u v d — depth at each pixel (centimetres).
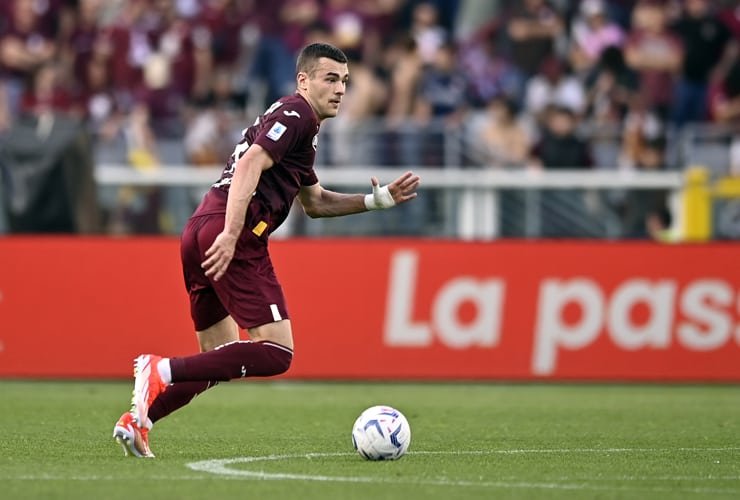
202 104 6406
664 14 6688
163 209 5575
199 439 2606
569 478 1970
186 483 1842
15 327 4469
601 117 6444
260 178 2220
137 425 2128
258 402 3681
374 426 2186
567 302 4528
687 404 3697
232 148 6028
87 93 6400
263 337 2191
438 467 2094
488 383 4541
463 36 6738
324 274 4525
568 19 6681
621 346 4525
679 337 4528
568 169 6028
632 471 2086
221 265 2130
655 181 5666
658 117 6575
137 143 5919
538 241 4538
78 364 4469
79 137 5519
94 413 3222
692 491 1839
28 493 1720
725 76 6619
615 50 6550
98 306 4488
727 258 4544
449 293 4525
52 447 2398
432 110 6419
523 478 1958
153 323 4481
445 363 4516
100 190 5550
